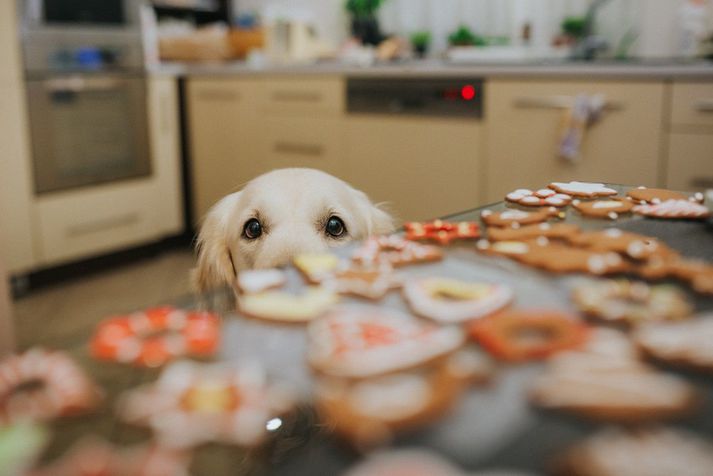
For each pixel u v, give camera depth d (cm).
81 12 352
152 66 404
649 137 264
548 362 44
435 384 41
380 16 435
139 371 42
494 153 303
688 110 253
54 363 42
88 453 34
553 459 36
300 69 365
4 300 203
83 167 364
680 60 283
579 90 275
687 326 50
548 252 67
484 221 85
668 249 71
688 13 317
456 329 50
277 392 40
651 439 37
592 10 353
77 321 304
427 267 65
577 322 51
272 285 58
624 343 47
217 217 150
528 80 287
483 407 40
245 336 48
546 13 375
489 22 394
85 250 370
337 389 41
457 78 308
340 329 49
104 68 367
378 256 68
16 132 328
